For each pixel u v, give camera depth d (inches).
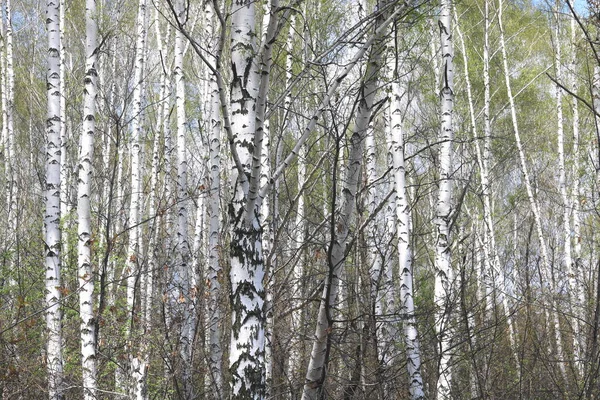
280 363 301.9
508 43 867.4
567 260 593.3
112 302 441.4
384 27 201.8
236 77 198.5
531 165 834.8
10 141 678.5
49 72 361.1
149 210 539.8
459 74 844.0
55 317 334.6
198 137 732.7
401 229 316.8
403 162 323.0
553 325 374.6
